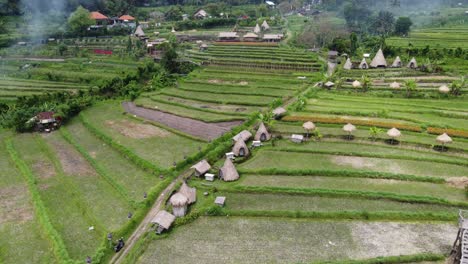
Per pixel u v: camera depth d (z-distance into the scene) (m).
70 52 154.25
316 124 84.75
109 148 78.12
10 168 70.38
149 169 67.44
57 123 90.00
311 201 57.16
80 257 47.16
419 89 104.56
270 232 50.66
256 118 89.81
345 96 104.88
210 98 106.00
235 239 49.50
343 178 63.03
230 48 163.38
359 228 50.81
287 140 78.38
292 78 123.38
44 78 126.56
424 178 60.88
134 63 142.75
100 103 106.62
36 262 46.53
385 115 86.94
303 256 45.88
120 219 54.22
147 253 47.44
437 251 45.81
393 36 174.75
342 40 161.00
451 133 75.56
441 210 53.62
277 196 58.72
